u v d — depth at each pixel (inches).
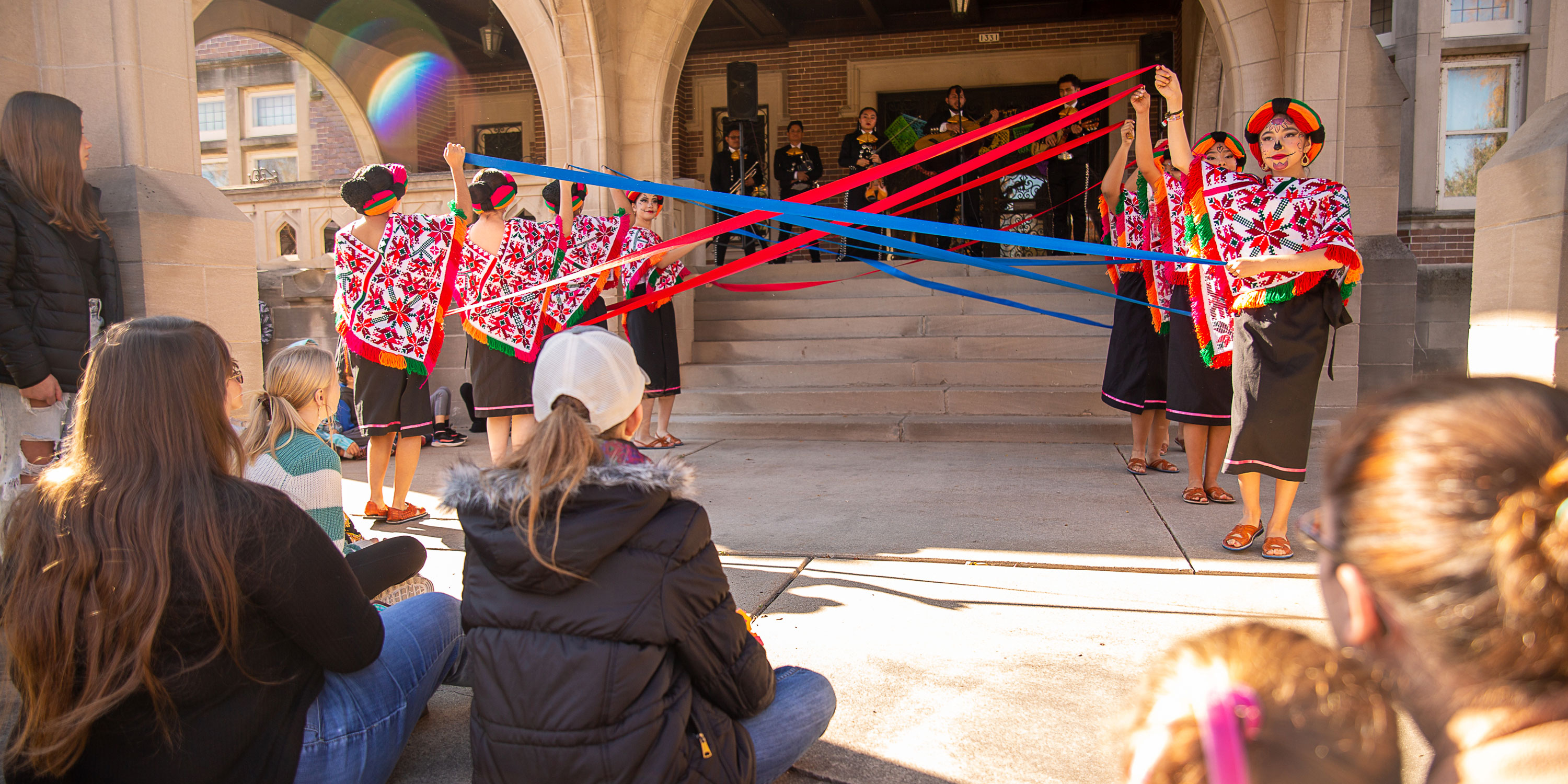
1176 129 133.3
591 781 52.9
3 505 124.2
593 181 106.4
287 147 522.6
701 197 101.0
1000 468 197.9
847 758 76.4
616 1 275.7
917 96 440.5
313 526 56.8
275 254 388.8
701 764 57.5
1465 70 319.9
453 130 487.5
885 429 237.9
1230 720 26.0
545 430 55.1
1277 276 124.3
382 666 67.3
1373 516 22.6
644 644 54.4
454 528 158.7
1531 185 125.1
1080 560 129.2
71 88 152.8
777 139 449.7
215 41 522.3
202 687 52.5
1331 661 27.4
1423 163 320.8
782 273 318.0
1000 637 101.6
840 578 123.6
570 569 53.0
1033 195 373.1
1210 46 339.6
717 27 434.9
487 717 55.1
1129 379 188.1
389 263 156.7
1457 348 320.2
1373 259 233.1
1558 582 19.9
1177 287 156.6
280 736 57.7
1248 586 117.1
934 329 279.9
